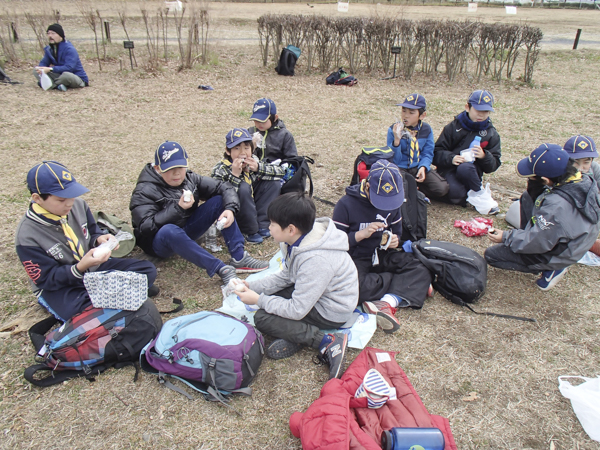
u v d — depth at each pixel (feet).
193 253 10.68
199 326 8.62
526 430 7.87
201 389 8.28
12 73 31.81
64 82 28.66
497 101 29.71
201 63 36.52
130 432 7.63
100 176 17.56
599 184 13.06
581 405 8.13
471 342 9.81
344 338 8.87
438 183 15.60
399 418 7.48
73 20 51.93
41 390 8.36
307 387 8.61
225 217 11.22
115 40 43.70
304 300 8.64
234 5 75.05
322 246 8.74
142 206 11.28
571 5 94.17
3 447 7.31
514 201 15.17
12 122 23.21
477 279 10.74
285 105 28.17
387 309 10.02
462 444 7.60
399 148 15.25
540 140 22.50
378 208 9.96
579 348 9.67
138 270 10.14
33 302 10.59
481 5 92.17
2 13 43.52
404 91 32.04
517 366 9.20
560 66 39.55
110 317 8.56
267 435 7.65
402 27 33.91
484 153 15.40
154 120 24.67
